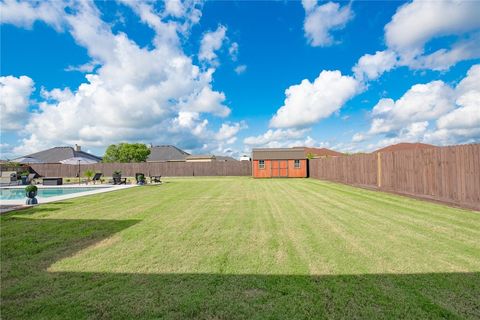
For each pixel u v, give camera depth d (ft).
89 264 12.69
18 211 27.20
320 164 80.69
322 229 18.88
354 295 9.46
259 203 31.58
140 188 54.19
